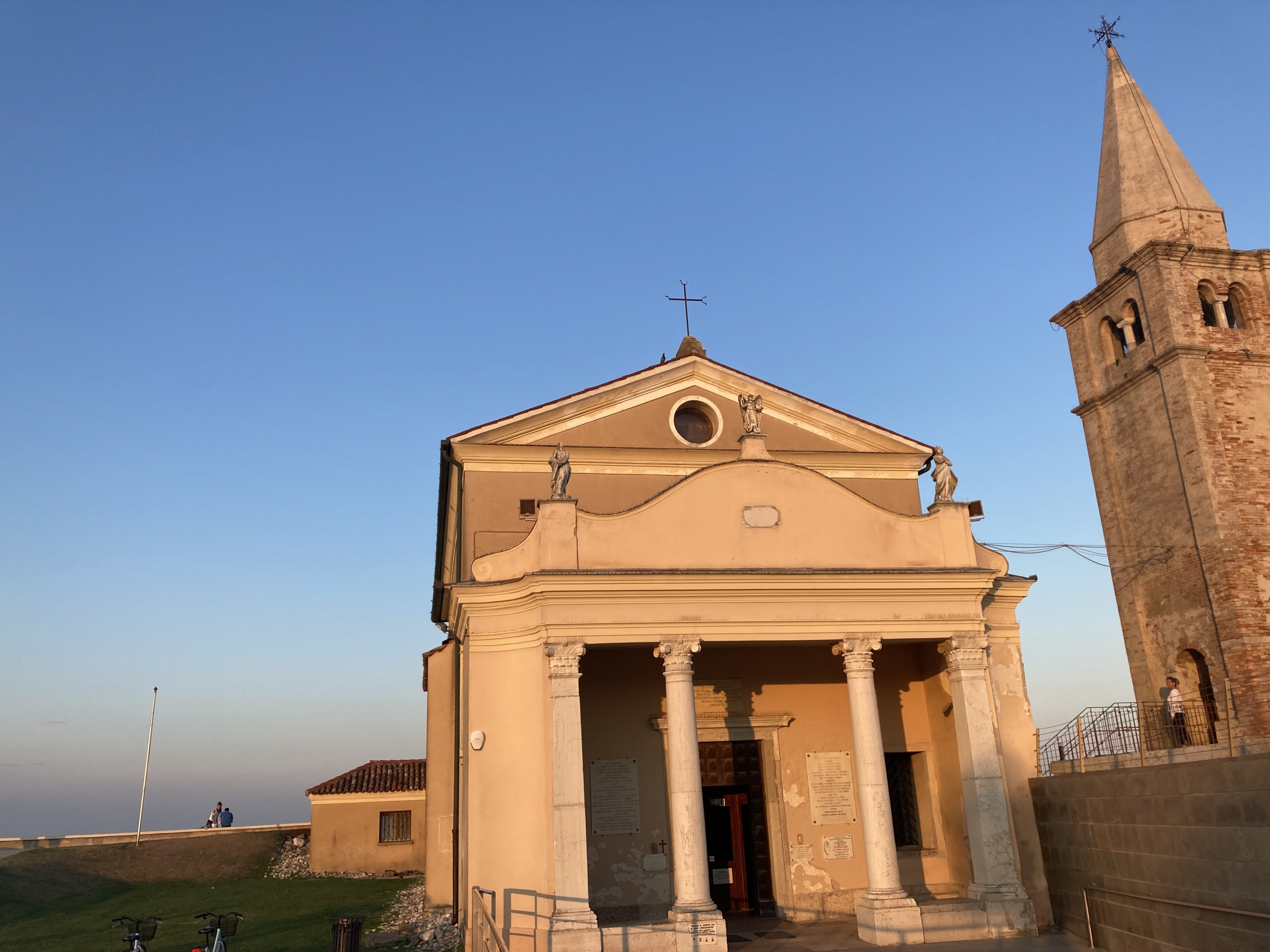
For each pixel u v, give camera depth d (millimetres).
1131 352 26812
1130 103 28984
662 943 15477
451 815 25594
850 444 23625
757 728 20297
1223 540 23281
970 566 18781
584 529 17656
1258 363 25344
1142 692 25266
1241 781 13266
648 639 17125
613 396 22281
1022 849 18516
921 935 16562
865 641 18047
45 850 31531
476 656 17672
